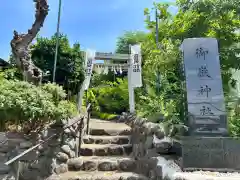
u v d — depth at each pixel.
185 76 2.65
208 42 2.70
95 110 9.45
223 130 2.48
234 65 3.04
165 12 4.23
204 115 2.53
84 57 5.56
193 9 3.35
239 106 2.81
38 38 4.64
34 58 4.54
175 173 2.13
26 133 2.68
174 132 2.75
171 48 3.27
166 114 2.83
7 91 2.33
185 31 3.37
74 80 4.82
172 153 2.69
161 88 3.52
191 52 2.69
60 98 3.08
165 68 3.30
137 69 5.90
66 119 3.32
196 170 2.25
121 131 5.16
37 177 2.85
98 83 10.45
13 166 2.33
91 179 3.10
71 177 3.14
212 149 2.30
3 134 2.42
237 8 3.09
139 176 3.05
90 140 4.57
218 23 3.17
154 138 2.82
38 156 2.88
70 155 3.72
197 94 2.59
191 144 2.33
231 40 3.10
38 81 3.38
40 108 2.38
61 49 4.68
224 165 2.26
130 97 6.58
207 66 2.64
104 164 3.56
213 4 3.13
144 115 3.74
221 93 2.57
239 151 2.29
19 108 2.28
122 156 4.04
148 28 4.71
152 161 2.70
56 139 3.35
